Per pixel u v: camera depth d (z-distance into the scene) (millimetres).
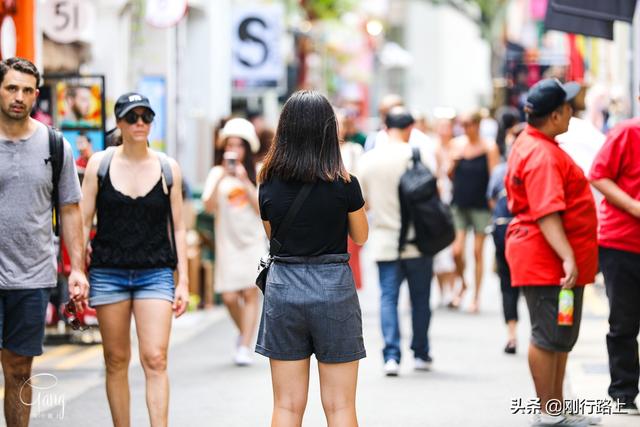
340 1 79375
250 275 25844
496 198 28984
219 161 26688
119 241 16797
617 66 45656
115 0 39000
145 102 16844
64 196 16328
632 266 18750
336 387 14422
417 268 24281
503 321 32625
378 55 120375
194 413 20375
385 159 24188
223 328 32188
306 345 14461
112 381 17000
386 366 23938
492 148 34188
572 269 17203
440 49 154500
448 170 34875
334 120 14305
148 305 16766
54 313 28562
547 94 17500
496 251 26984
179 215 17219
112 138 20891
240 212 25969
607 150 18656
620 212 18781
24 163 15867
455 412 20219
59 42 33281
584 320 31625
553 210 17109
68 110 27203
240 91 53188
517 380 23391
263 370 25141
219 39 55750
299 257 14289
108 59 39031
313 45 79812
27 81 15703
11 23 25234
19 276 15922
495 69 84688
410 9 155375
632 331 19000
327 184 14234
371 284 44469
